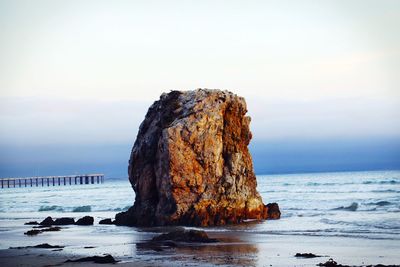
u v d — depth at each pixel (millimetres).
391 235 49281
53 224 69250
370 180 159625
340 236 49500
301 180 187875
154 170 63281
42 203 126688
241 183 63375
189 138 60062
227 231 54875
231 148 63281
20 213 97562
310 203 92625
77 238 52906
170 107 64438
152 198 63719
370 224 57719
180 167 59812
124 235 54031
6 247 47656
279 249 42812
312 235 50625
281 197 110500
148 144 64125
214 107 61906
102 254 41375
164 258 39000
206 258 38750
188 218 60031
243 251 41875
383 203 84500
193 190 60594
